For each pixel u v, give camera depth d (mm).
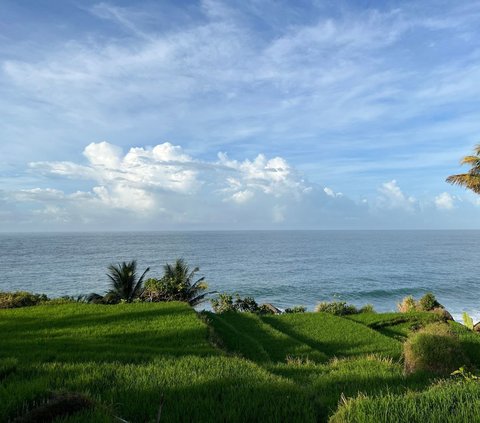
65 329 15445
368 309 29109
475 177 23359
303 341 17828
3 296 23391
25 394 6207
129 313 18625
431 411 5000
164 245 184125
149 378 7797
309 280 69000
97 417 5230
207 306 45219
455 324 22031
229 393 6883
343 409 5414
